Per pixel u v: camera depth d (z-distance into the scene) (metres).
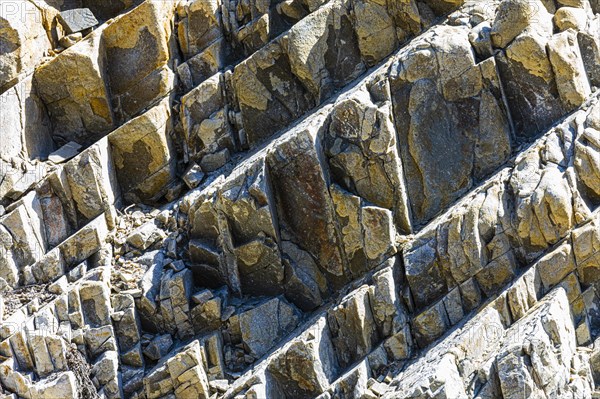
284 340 20.09
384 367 19.31
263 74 22.20
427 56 20.67
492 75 20.62
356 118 20.47
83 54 22.23
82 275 20.83
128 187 22.44
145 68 22.64
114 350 20.12
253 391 19.00
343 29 22.23
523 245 19.38
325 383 19.20
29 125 22.25
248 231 20.72
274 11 22.94
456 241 19.55
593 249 18.94
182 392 19.70
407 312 19.75
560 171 19.56
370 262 20.34
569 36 20.61
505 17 20.67
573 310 18.92
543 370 17.86
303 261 20.77
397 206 20.41
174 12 23.03
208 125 22.36
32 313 20.22
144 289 20.66
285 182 20.64
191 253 21.05
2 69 22.02
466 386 18.08
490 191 19.72
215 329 20.50
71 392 19.38
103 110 22.72
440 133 20.73
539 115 20.72
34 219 21.38
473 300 19.44
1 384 19.42
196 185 22.19
